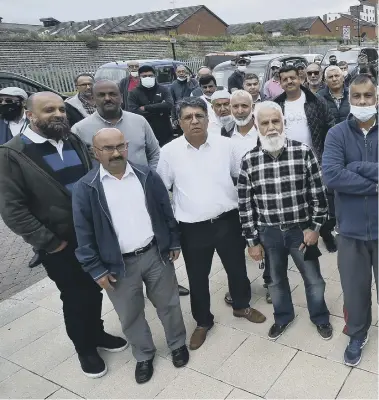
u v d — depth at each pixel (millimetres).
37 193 2195
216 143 2518
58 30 45281
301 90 3297
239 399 2234
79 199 2186
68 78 16609
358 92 1966
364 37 29953
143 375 2451
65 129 2244
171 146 2533
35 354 2816
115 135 2139
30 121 2236
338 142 2109
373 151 2047
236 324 2869
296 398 2195
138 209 2289
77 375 2580
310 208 2436
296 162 2314
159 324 3000
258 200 2443
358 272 2232
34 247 2395
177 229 2498
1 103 4172
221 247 2658
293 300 3059
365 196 2070
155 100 5742
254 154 2383
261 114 2262
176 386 2389
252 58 8328
